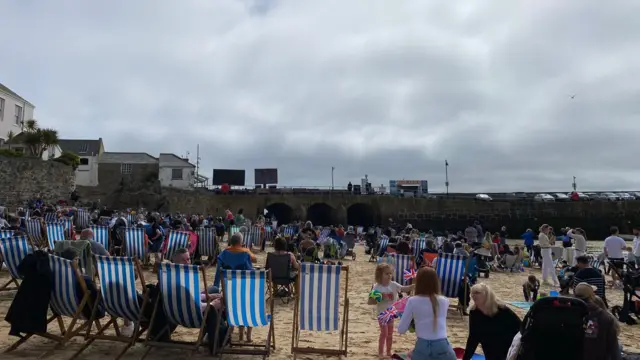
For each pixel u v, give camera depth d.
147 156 58.09
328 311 6.18
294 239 19.50
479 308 5.06
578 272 9.68
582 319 4.18
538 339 4.23
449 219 51.78
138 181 52.09
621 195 56.16
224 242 25.14
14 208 35.94
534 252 20.08
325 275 6.15
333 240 19.69
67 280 6.09
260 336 7.42
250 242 18.72
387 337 6.50
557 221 51.53
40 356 5.88
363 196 52.06
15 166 37.94
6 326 7.30
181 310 5.91
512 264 18.23
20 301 6.07
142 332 6.34
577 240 15.80
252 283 5.96
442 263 9.59
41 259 6.18
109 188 48.94
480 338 5.04
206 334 6.28
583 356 4.27
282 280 9.62
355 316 9.26
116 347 6.44
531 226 51.50
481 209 52.03
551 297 4.25
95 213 28.34
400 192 57.00
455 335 7.90
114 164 54.56
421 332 4.50
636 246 14.09
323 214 57.75
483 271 16.08
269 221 36.25
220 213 49.69
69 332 6.12
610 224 51.41
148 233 15.53
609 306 10.91
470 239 22.89
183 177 56.25
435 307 4.51
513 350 4.39
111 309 6.14
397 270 10.39
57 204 37.44
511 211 52.16
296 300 6.23
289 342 7.15
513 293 12.77
